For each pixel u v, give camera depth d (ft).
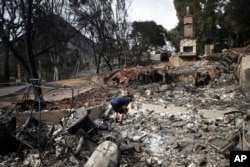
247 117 30.78
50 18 65.10
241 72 58.59
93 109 42.45
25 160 26.03
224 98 52.54
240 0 132.98
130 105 46.65
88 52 145.38
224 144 27.89
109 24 125.39
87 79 77.51
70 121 31.89
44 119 39.09
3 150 27.30
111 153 24.12
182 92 57.82
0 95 61.52
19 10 57.41
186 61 84.89
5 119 30.07
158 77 70.08
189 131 33.99
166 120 38.81
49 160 25.99
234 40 149.18
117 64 148.77
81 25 87.92
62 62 137.69
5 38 55.16
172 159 27.32
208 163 26.05
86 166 23.29
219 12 142.61
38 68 134.41
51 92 61.62
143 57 155.12
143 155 28.09
